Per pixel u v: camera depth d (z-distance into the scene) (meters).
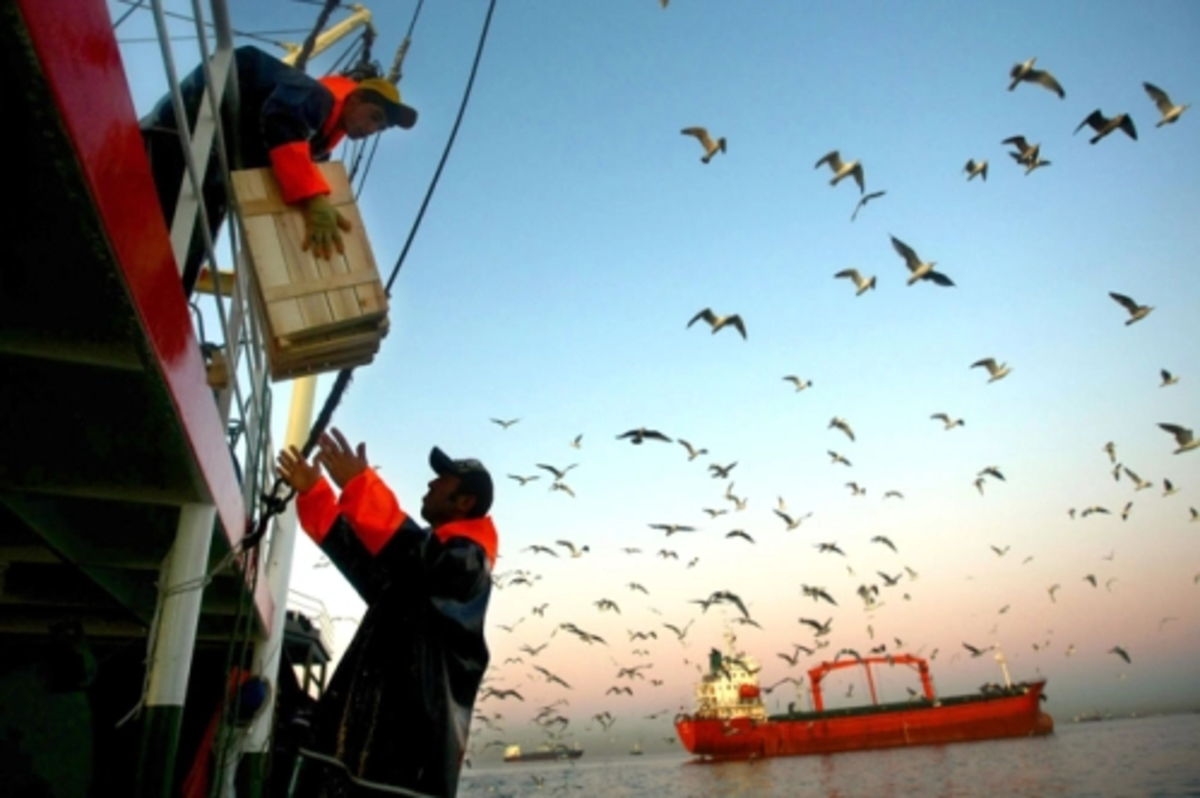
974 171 15.23
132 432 2.95
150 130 3.31
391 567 2.26
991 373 16.02
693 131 13.72
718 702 100.56
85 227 1.85
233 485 4.00
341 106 4.02
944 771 68.50
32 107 1.51
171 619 3.27
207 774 4.88
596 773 135.12
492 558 2.57
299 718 7.01
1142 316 15.19
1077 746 89.06
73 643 3.17
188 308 2.82
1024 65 12.88
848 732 88.06
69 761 3.04
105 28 1.79
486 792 89.50
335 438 2.46
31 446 3.04
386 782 2.10
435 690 2.20
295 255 3.14
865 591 27.72
